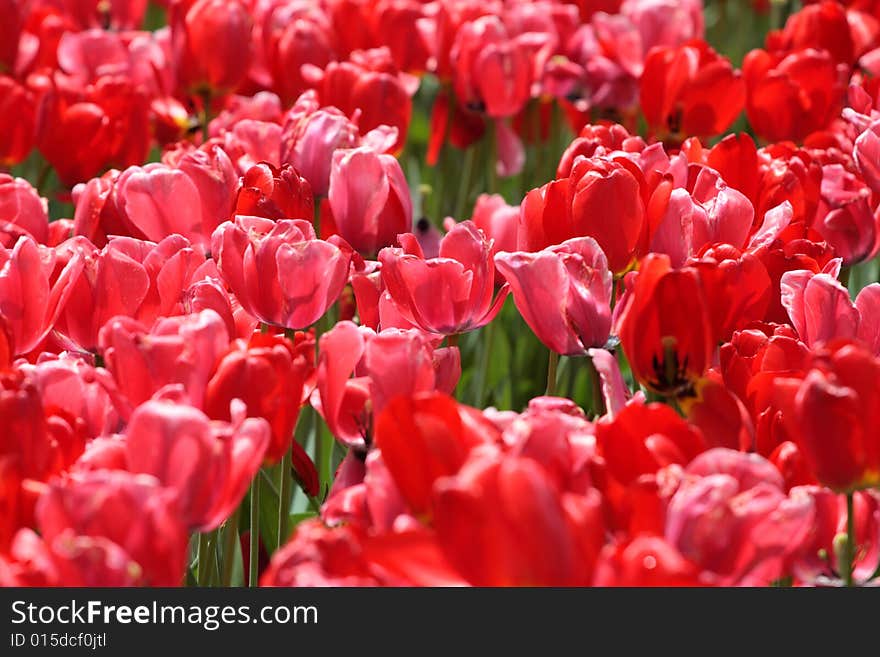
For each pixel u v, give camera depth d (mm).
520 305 2520
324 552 2287
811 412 2363
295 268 2518
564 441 2330
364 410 2455
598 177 2576
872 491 2402
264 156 2797
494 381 2936
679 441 2359
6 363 2441
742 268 2527
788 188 2691
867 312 2523
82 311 2533
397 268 2557
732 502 2311
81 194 2705
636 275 2475
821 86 2971
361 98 2951
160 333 2430
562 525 2170
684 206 2592
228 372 2412
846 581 2381
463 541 2188
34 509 2334
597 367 2449
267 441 2363
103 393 2443
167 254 2561
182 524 2309
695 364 2447
